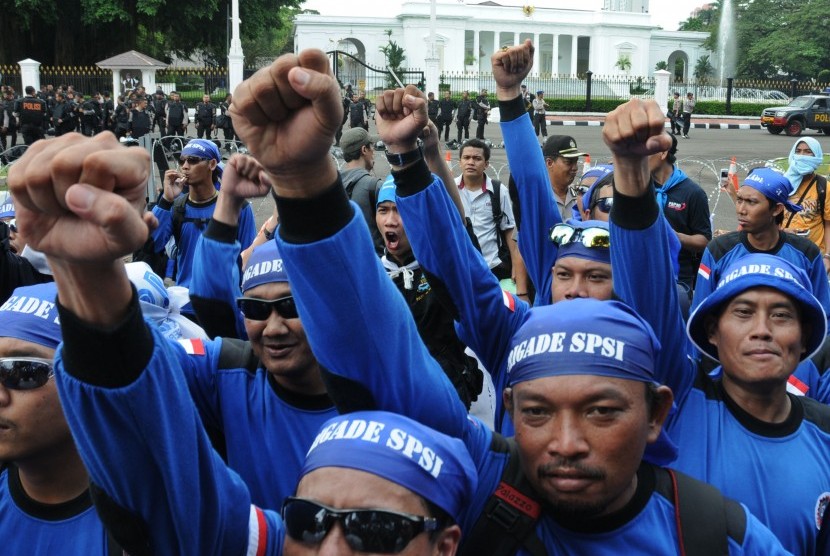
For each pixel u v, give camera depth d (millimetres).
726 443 2475
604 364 1810
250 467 2529
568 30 71938
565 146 6504
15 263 3889
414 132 2326
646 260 2229
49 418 1958
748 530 1905
